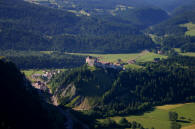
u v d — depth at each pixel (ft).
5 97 565.12
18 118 544.62
